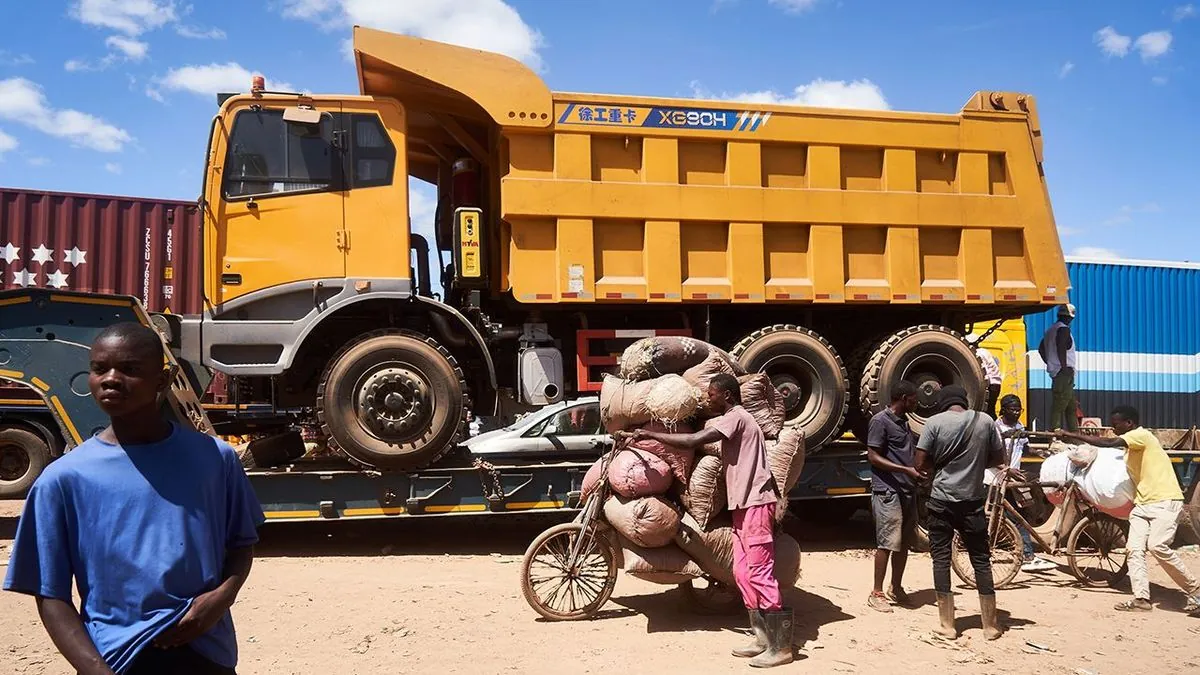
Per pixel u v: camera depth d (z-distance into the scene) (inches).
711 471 220.5
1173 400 699.4
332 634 213.3
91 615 91.7
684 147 326.0
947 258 348.5
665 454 222.5
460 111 339.0
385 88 328.8
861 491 347.3
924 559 332.2
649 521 217.9
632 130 318.7
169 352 283.4
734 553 207.6
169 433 97.7
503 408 337.4
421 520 385.1
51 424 432.5
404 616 229.8
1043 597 278.2
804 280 334.3
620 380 240.2
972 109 349.7
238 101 302.2
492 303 346.6
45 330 278.2
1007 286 350.6
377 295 303.1
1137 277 701.3
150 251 507.5
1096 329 685.3
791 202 330.3
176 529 93.4
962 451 229.3
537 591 259.9
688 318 343.0
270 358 299.0
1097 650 220.8
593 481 233.1
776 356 327.9
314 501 299.3
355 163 308.2
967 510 227.5
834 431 332.2
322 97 308.3
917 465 233.1
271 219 300.0
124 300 287.1
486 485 309.3
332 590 257.6
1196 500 387.9
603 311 336.5
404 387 297.9
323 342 323.0
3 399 423.8
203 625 93.4
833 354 333.7
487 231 343.0
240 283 296.4
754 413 237.6
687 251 325.1
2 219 478.6
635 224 321.4
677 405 221.9
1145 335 697.0
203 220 295.1
